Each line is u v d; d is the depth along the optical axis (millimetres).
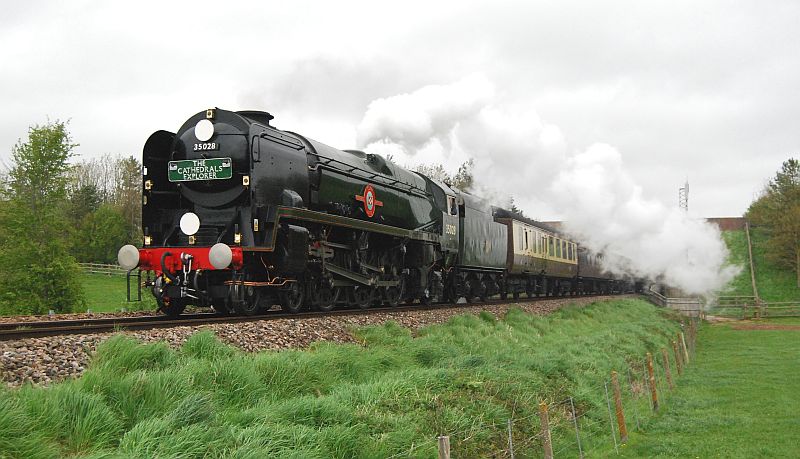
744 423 12406
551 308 28047
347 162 17266
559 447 9508
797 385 17000
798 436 11352
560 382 12156
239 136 13109
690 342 24625
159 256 12742
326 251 15258
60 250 26953
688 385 17219
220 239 12797
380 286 18109
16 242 26469
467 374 10539
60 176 27547
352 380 9953
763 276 60844
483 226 26922
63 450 5738
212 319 11914
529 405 10078
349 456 6676
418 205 21094
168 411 6680
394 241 19094
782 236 60156
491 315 19750
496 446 8297
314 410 7363
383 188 18625
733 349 26891
